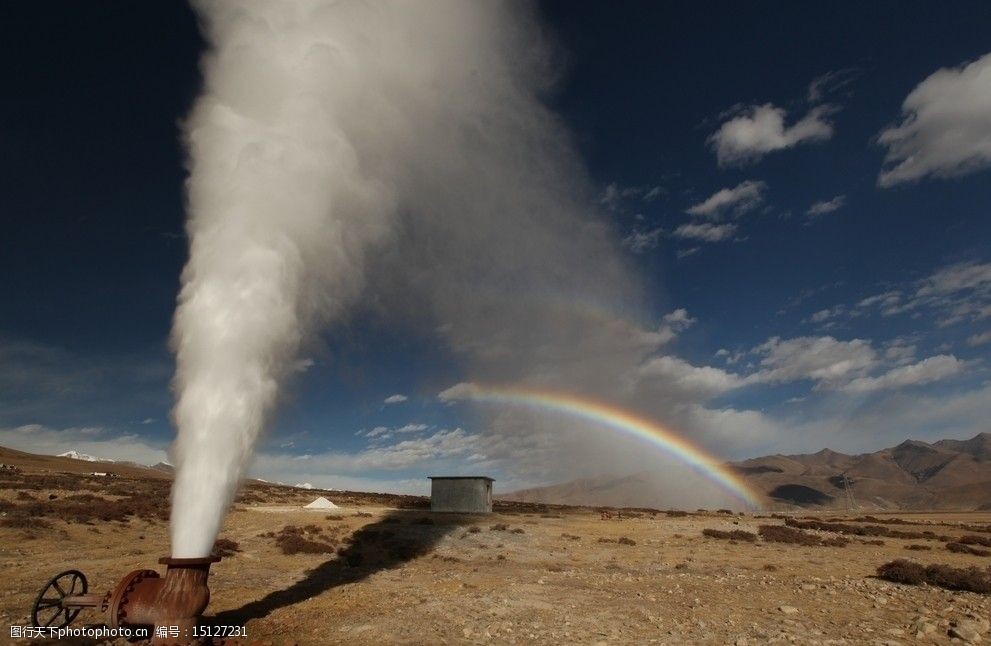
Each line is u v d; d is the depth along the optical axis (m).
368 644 11.63
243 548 26.56
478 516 53.41
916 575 19.89
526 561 26.72
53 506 32.06
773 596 17.28
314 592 17.25
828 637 12.16
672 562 27.14
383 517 47.12
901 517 107.06
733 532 41.00
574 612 14.77
